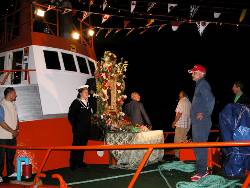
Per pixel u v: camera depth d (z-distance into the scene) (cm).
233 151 672
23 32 1053
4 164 808
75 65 1122
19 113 930
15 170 826
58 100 1023
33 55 1008
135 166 872
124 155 874
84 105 880
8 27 1202
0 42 1202
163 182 710
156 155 955
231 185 623
